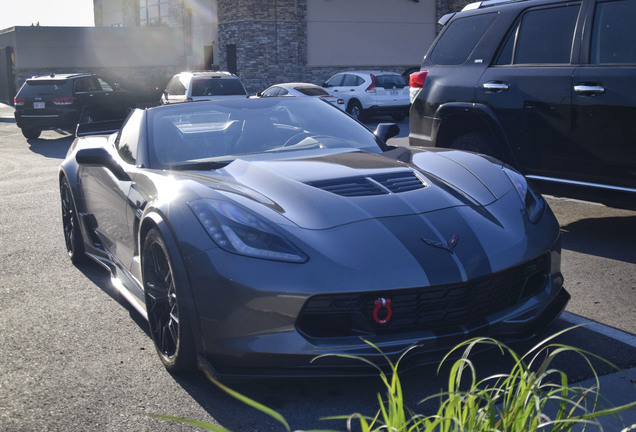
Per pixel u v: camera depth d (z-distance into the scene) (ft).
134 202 11.93
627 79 15.25
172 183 10.93
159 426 8.73
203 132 13.44
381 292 8.79
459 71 19.36
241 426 8.70
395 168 11.67
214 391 9.74
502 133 18.07
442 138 20.06
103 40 93.20
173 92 54.13
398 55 87.81
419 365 9.01
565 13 17.01
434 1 87.97
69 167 16.40
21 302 14.01
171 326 10.12
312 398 9.44
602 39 16.06
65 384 10.05
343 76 63.67
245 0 82.28
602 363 10.09
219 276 9.08
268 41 83.30
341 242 9.14
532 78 17.26
